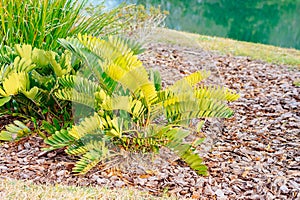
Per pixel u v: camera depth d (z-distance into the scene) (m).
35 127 2.98
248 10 10.96
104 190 2.47
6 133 2.86
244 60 5.54
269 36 8.69
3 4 3.20
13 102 3.21
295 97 4.11
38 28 3.30
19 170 2.67
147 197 2.45
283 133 3.35
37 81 2.98
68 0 3.36
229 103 3.97
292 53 6.26
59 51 3.25
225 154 3.02
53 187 2.46
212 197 2.51
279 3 11.52
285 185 2.64
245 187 2.63
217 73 3.97
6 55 3.05
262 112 3.76
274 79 4.73
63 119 3.14
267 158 2.97
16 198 2.28
